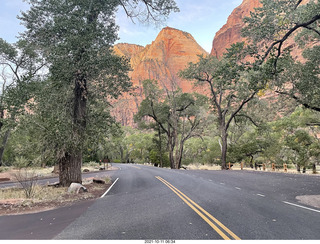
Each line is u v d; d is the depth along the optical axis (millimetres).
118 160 93312
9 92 13195
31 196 11102
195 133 45219
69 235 5293
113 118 15641
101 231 5512
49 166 48094
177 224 5867
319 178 17016
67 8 14141
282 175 20000
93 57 12977
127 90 14688
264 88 13055
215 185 13805
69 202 9961
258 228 5430
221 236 4910
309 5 11883
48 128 12898
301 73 17547
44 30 14547
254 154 41469
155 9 16641
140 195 11008
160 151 53562
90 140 14188
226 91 42688
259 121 34562
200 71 35125
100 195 11828
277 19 12008
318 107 18734
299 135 32312
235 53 12211
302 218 6266
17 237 5312
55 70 12633
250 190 11719
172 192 11430
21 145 15156
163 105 46000
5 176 24234
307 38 18344
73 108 14461
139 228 5652
